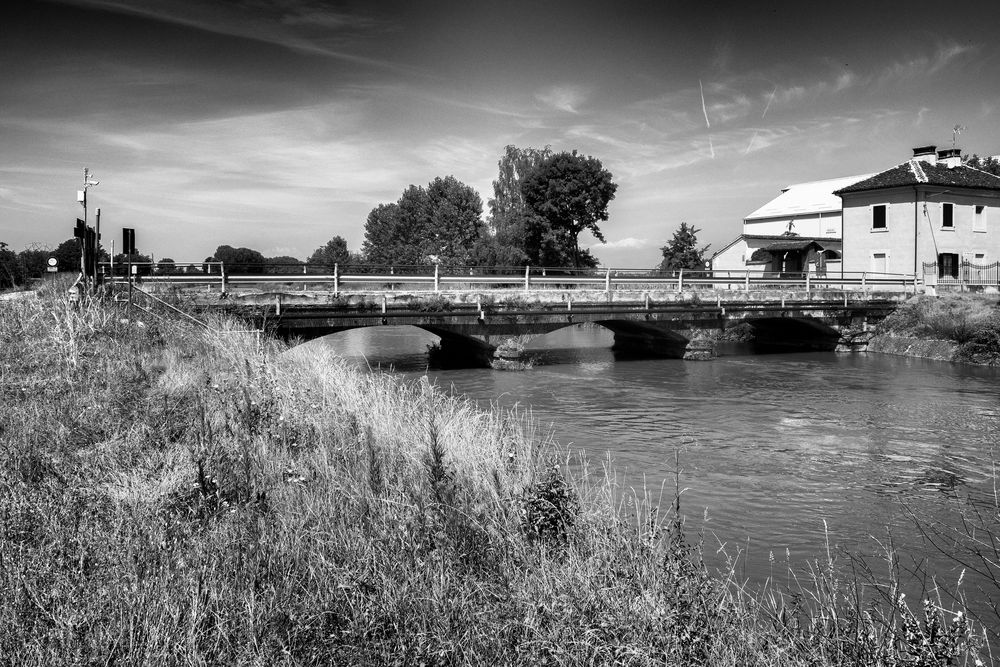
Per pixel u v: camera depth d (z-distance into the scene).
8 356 12.37
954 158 44.22
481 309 26.47
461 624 4.55
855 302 34.75
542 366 28.33
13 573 4.60
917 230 39.47
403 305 24.91
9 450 7.29
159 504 6.03
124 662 3.85
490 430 10.46
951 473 13.00
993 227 42.41
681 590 5.01
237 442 7.64
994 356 28.53
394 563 5.20
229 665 3.96
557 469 7.22
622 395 21.39
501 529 6.11
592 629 4.44
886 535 9.77
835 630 4.83
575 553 5.76
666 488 11.79
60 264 30.06
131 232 18.50
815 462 13.70
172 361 12.59
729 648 4.61
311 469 7.39
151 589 4.56
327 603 4.56
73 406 9.34
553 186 60.47
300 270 49.41
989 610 7.18
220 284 24.95
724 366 28.66
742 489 11.85
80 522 5.57
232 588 4.69
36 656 3.86
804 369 27.56
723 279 34.50
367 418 9.49
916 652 4.38
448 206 82.81
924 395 21.48
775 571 8.28
